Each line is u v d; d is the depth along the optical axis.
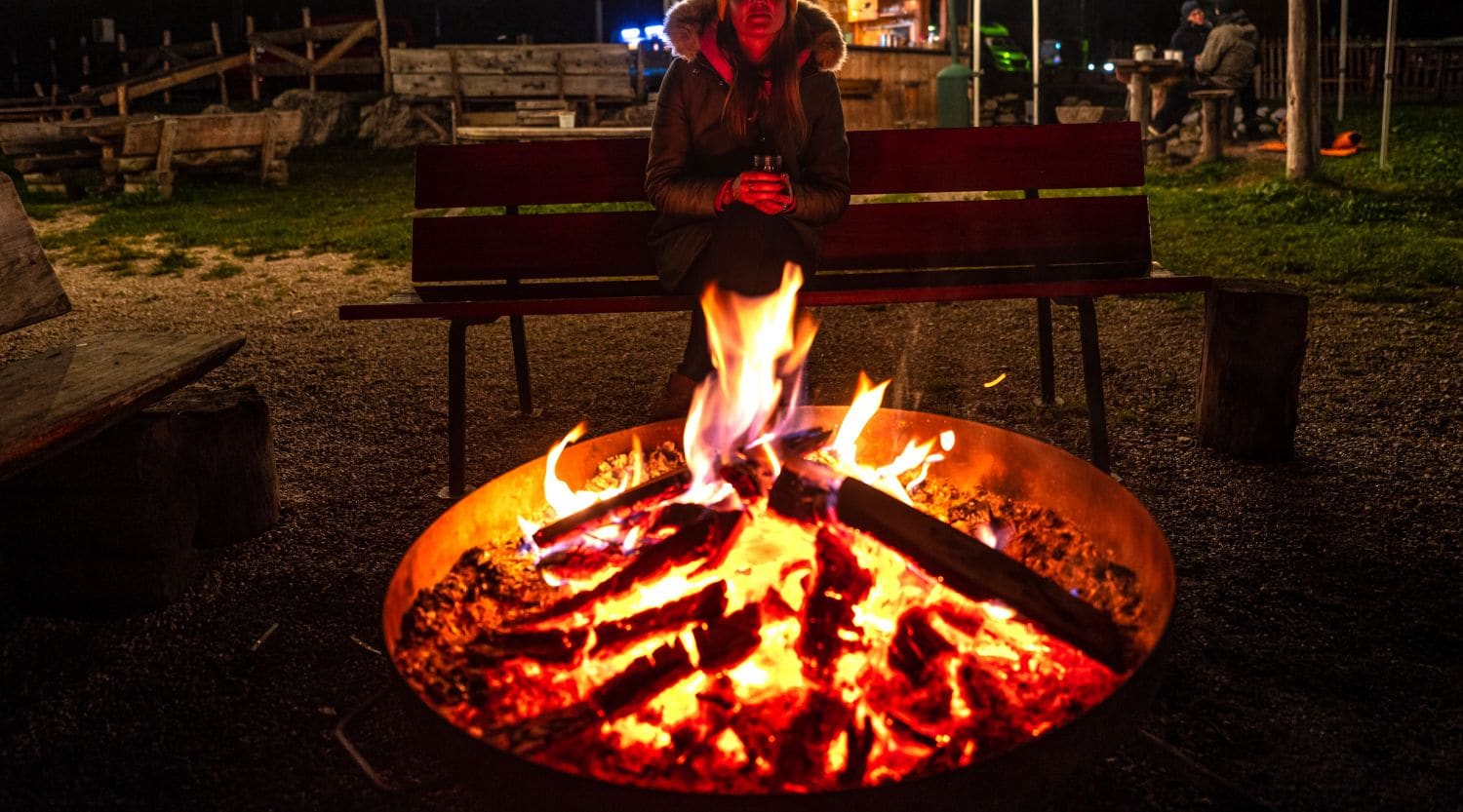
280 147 13.22
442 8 27.30
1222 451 3.82
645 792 1.56
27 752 2.41
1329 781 2.19
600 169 3.96
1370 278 6.23
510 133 11.02
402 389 5.02
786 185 3.25
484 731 1.85
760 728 1.82
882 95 14.67
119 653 2.79
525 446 4.22
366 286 7.38
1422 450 3.80
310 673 2.69
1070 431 4.16
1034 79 10.70
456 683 2.02
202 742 2.43
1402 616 2.76
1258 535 3.22
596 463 2.91
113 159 12.61
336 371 5.31
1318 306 5.72
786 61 3.40
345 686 2.63
